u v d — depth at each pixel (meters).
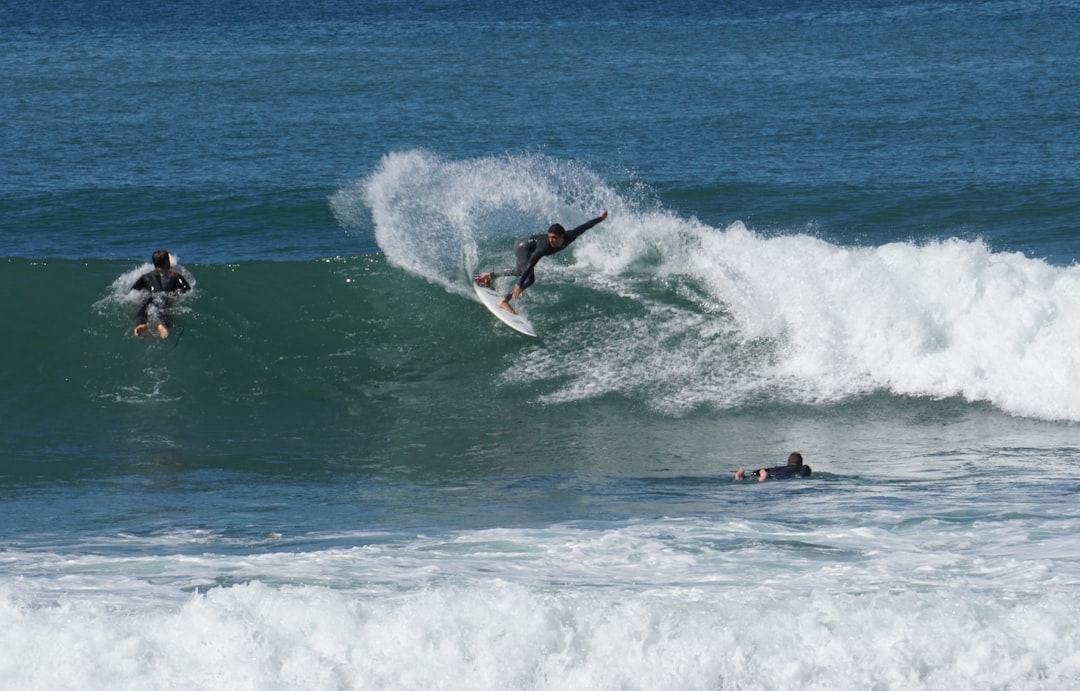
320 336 60.66
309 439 51.50
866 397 57.69
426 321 62.09
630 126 127.31
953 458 49.12
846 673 25.31
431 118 132.62
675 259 65.50
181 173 103.94
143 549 34.47
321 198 95.44
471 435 52.47
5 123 125.31
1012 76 157.50
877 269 61.34
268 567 31.58
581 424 54.12
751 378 58.97
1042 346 57.41
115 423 52.69
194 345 58.69
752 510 39.31
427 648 25.56
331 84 155.75
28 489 43.91
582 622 26.09
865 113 132.25
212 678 24.84
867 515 37.91
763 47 192.88
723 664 25.39
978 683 25.16
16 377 55.78
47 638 25.28
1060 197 93.94
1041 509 38.56
